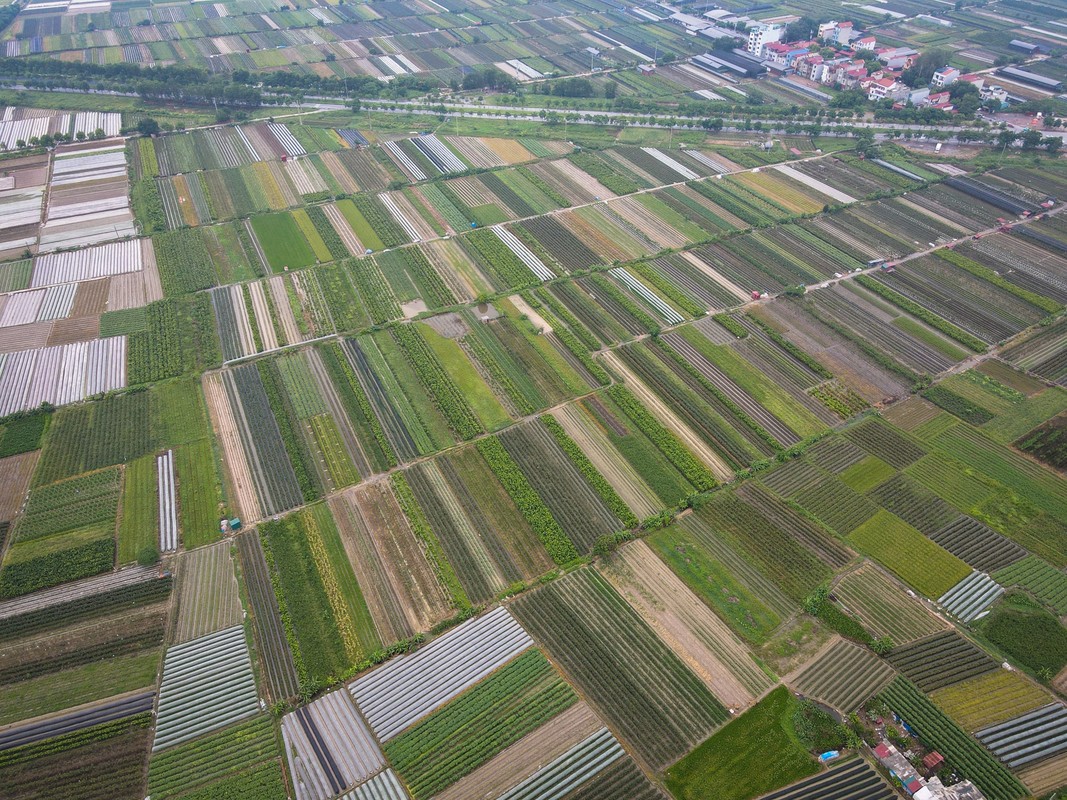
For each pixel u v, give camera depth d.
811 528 83.06
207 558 80.38
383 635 72.88
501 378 104.38
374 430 96.06
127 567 79.62
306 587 77.12
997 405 99.88
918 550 80.50
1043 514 84.25
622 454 93.00
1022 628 72.25
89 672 70.12
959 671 68.94
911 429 96.31
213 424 97.12
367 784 61.84
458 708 67.00
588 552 80.94
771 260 132.25
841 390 102.88
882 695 66.94
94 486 88.62
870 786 60.91
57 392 101.81
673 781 61.66
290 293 122.00
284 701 67.62
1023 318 116.94
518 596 76.62
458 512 85.50
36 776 62.66
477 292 123.25
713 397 101.69
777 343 111.69
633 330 114.75
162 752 64.19
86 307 118.38
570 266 130.38
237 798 60.97
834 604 75.12
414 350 109.50
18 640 72.88
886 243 137.00
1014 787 60.38
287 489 88.19
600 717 66.38
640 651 71.38
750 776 61.84
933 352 110.12
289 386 103.25
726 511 85.31
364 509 85.75
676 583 77.56
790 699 67.06
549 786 61.44
